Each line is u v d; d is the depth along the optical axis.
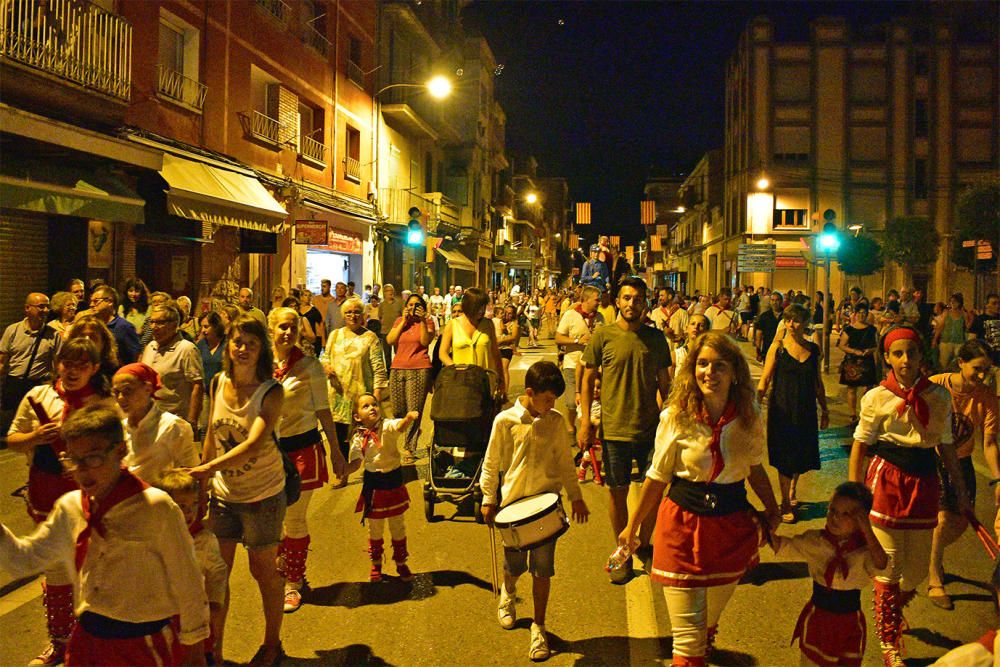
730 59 52.88
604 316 9.52
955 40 47.56
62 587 4.06
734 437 3.63
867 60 47.66
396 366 9.14
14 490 7.41
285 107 20.11
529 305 28.97
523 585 5.44
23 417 4.29
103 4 13.34
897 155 47.66
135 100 14.09
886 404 4.42
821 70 47.66
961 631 4.71
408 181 31.41
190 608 3.10
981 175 44.56
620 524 5.86
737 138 50.69
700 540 3.58
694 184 65.81
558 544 6.37
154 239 14.68
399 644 4.49
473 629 4.71
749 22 47.91
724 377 3.64
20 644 4.37
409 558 6.00
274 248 18.55
